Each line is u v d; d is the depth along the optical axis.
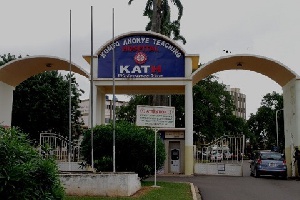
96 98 26.69
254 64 27.58
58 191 7.20
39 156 7.12
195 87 53.09
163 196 14.12
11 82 28.59
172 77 26.64
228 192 17.39
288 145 27.98
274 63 26.42
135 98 56.28
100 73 26.75
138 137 18.27
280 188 19.50
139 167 18.41
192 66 28.16
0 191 6.30
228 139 33.34
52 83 37.28
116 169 18.53
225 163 29.34
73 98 38.22
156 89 28.86
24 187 6.51
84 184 13.83
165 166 28.34
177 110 52.75
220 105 58.34
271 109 86.38
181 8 37.72
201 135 54.12
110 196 13.71
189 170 26.38
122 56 26.98
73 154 27.44
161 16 37.84
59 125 37.28
